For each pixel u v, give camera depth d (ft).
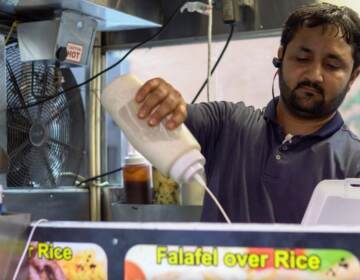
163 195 5.50
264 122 4.49
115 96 2.45
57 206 5.32
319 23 3.96
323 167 4.13
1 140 4.73
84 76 5.81
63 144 5.51
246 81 5.66
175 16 5.74
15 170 4.99
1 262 1.83
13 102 4.99
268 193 4.14
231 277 1.71
